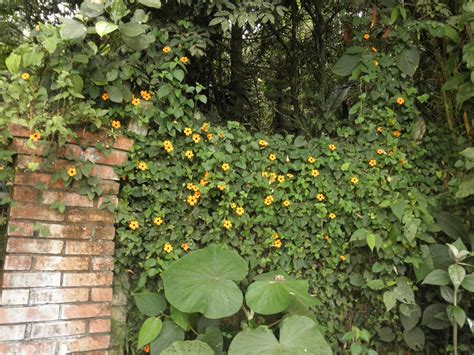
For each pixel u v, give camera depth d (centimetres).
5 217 209
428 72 324
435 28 289
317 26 386
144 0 222
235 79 396
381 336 266
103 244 214
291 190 261
